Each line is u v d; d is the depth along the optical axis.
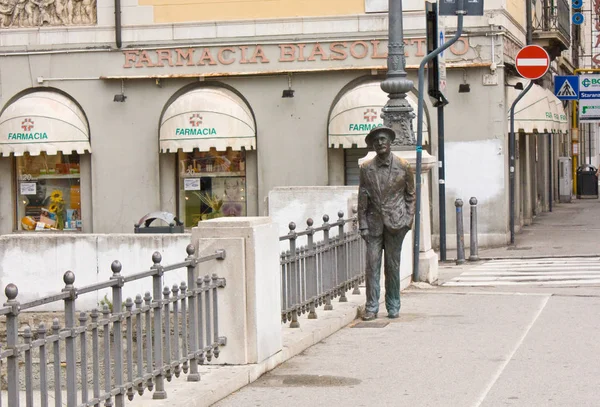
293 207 18.22
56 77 27.91
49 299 6.59
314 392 9.01
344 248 13.78
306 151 26.88
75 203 28.27
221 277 9.48
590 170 44.50
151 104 27.56
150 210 27.62
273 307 10.05
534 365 9.91
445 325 12.38
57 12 27.89
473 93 25.66
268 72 26.81
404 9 26.05
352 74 26.61
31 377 6.39
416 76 26.08
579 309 13.38
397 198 12.59
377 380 9.45
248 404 8.61
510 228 26.33
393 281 12.99
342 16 26.48
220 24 27.08
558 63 41.19
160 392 8.24
